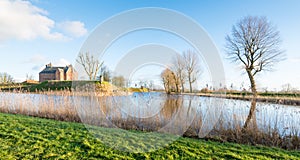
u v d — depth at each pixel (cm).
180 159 304
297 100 582
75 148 330
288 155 339
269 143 421
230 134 456
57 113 623
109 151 323
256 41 1166
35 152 307
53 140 364
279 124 450
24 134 394
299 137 423
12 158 283
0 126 454
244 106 522
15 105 722
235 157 317
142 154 316
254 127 445
